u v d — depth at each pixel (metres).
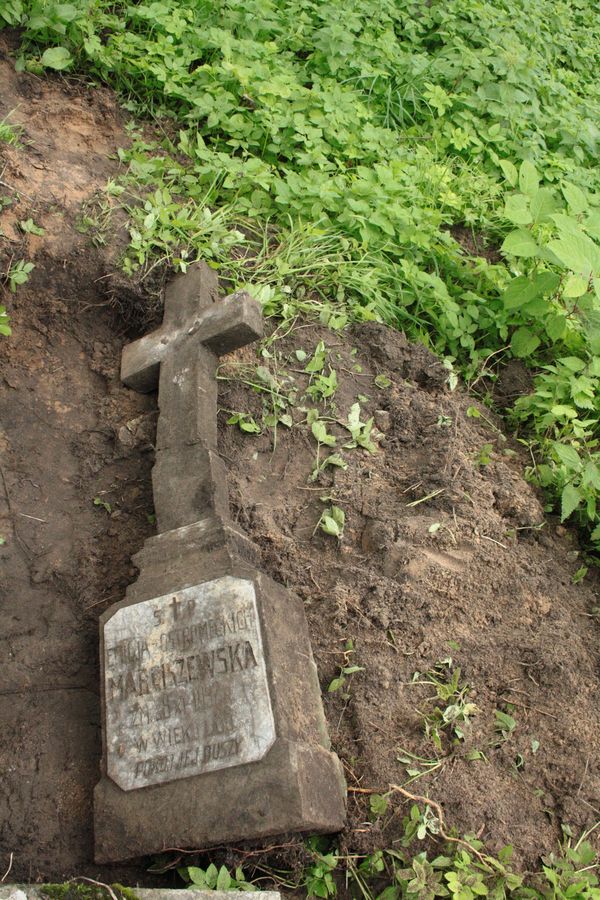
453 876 1.93
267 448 2.63
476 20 4.30
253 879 2.00
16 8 3.31
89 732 2.20
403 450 2.67
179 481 2.40
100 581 2.43
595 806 2.10
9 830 2.07
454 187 3.51
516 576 2.42
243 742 1.95
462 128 3.74
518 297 2.94
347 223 3.15
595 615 2.46
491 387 3.00
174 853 1.98
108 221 2.90
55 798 2.11
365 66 3.75
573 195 2.88
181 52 3.53
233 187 3.15
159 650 2.10
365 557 2.42
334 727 2.16
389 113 3.78
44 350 2.80
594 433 2.86
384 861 2.01
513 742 2.16
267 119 3.33
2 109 3.17
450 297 3.10
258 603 2.08
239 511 2.46
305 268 2.99
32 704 2.24
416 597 2.32
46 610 2.38
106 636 2.15
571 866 2.02
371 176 3.22
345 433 2.68
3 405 2.69
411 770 2.10
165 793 1.96
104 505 2.56
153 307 2.82
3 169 2.92
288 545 2.43
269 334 2.83
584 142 3.96
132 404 2.70
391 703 2.19
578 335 3.01
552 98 4.14
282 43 3.78
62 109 3.25
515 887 1.95
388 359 2.87
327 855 2.02
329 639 2.28
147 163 3.14
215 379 2.63
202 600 2.11
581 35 4.90
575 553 2.59
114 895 1.86
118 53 3.42
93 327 2.84
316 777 1.97
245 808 1.90
